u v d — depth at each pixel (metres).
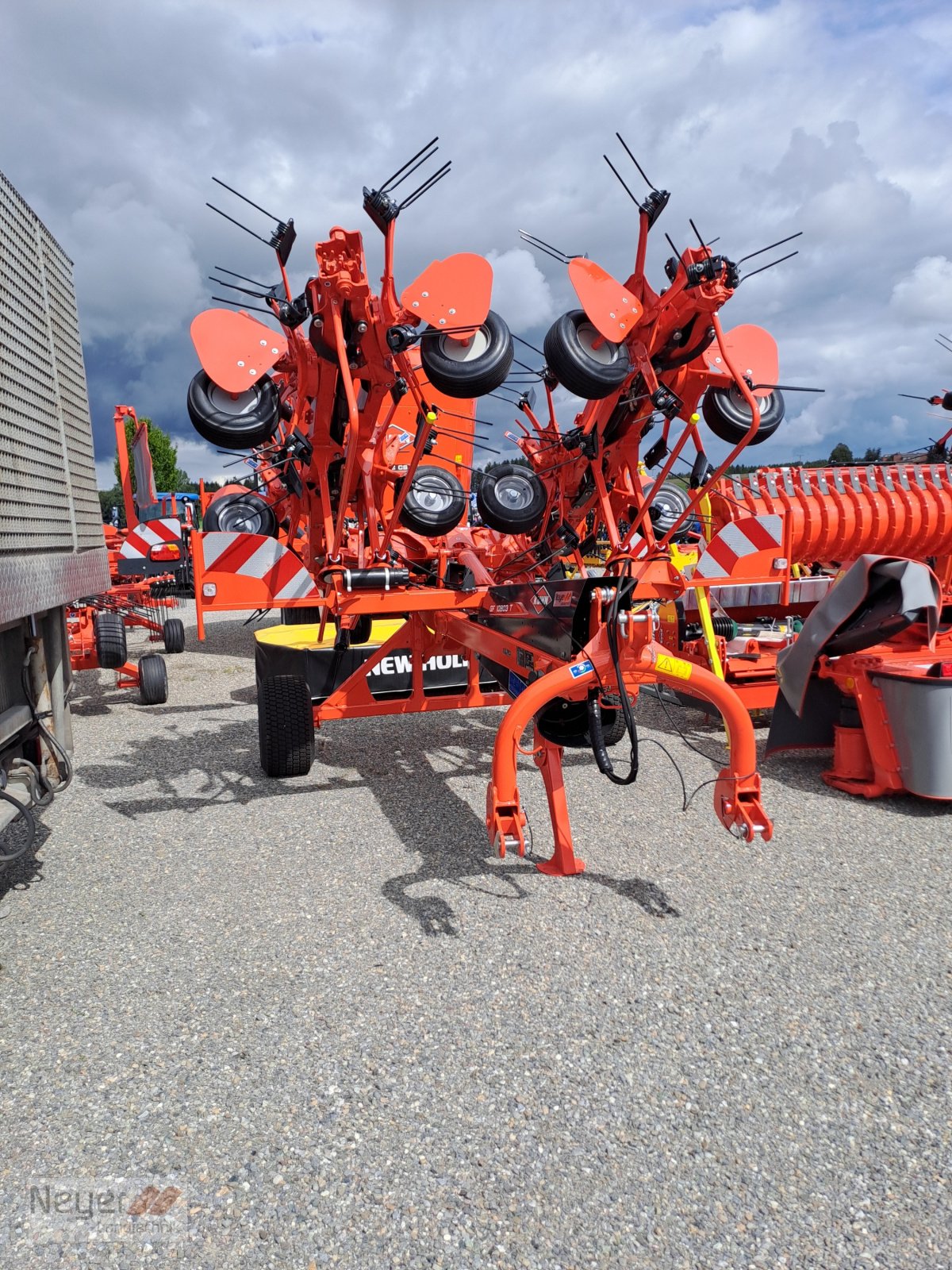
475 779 4.77
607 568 4.70
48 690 3.52
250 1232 1.72
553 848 3.72
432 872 3.50
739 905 3.14
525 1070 2.22
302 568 4.52
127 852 3.78
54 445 3.30
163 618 10.87
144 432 13.52
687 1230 1.71
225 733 6.05
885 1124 2.01
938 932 2.92
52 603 3.12
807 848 3.68
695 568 5.50
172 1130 2.01
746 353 4.68
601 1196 1.80
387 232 3.54
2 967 2.79
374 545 4.59
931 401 6.97
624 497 5.09
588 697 3.00
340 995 2.59
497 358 3.77
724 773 2.92
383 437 4.59
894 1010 2.47
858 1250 1.66
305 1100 2.12
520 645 3.50
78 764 5.30
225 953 2.86
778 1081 2.16
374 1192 1.82
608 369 4.03
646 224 4.07
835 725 4.60
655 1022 2.42
